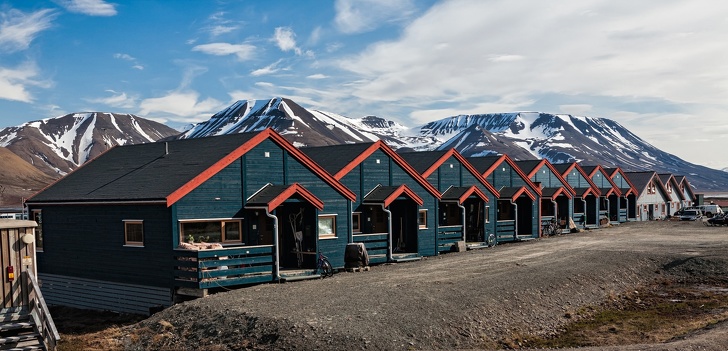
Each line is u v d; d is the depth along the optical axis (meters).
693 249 33.12
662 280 26.70
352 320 16.64
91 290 25.31
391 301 18.80
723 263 28.66
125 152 31.28
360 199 31.00
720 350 14.92
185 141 29.27
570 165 53.94
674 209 77.69
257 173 25.50
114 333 18.23
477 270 25.36
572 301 21.58
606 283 24.67
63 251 26.56
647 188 71.31
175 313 18.70
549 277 23.62
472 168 39.00
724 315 20.08
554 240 41.03
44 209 27.45
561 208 50.88
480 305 19.06
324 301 18.77
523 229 44.16
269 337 15.65
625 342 17.23
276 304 18.41
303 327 15.96
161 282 22.56
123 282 24.03
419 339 15.92
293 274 24.36
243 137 26.17
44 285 27.45
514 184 43.78
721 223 55.62
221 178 24.17
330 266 25.56
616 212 61.47
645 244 36.25
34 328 15.72
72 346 16.91
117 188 25.22
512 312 19.20
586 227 53.00
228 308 18.12
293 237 26.92
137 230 23.61
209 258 21.73
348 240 28.62
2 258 15.85
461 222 36.66
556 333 18.28
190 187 22.80
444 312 18.03
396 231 32.97
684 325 18.98
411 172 33.31
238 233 24.88
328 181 27.98
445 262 29.05
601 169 59.47
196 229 23.39
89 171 29.88
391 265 29.31
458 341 16.31
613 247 34.34
